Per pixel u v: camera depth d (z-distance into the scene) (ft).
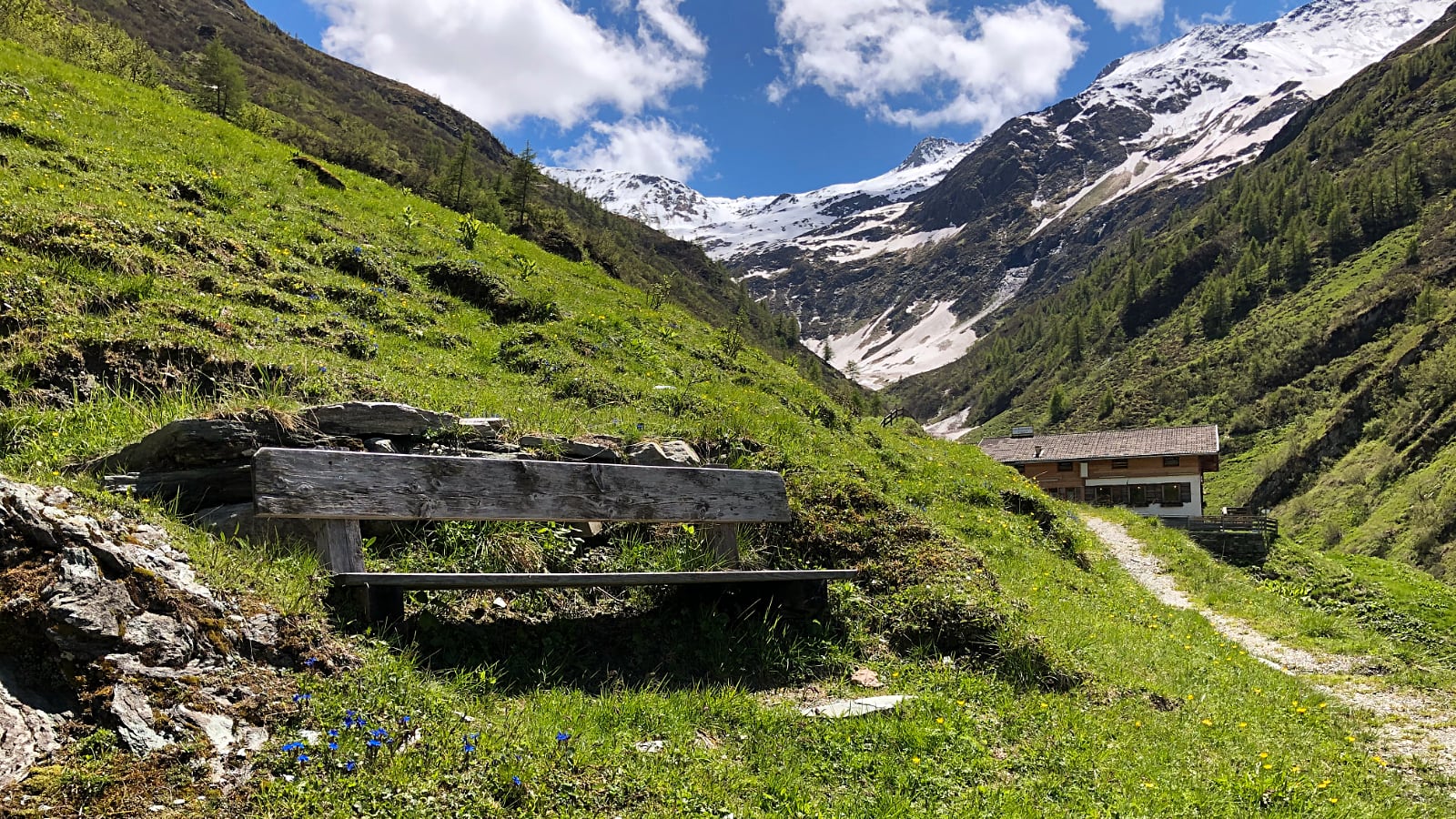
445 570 26.05
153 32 549.13
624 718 21.29
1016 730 26.43
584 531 30.81
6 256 36.19
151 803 13.78
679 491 29.81
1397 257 627.87
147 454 23.75
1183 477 239.30
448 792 16.12
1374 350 518.37
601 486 27.78
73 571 16.01
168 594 17.08
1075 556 67.92
